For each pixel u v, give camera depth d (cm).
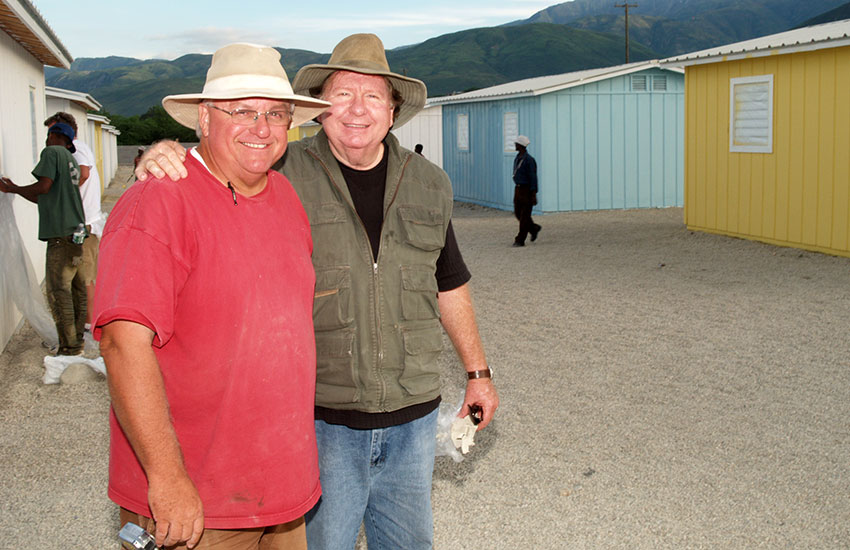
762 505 389
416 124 2714
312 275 227
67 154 643
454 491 414
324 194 252
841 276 971
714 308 827
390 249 255
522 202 1351
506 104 1988
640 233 1459
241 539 216
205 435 204
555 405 543
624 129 1875
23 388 599
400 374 254
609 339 718
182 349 201
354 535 260
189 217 199
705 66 1369
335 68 249
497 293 962
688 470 431
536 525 376
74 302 686
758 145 1252
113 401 188
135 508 205
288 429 212
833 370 601
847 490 402
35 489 423
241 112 207
